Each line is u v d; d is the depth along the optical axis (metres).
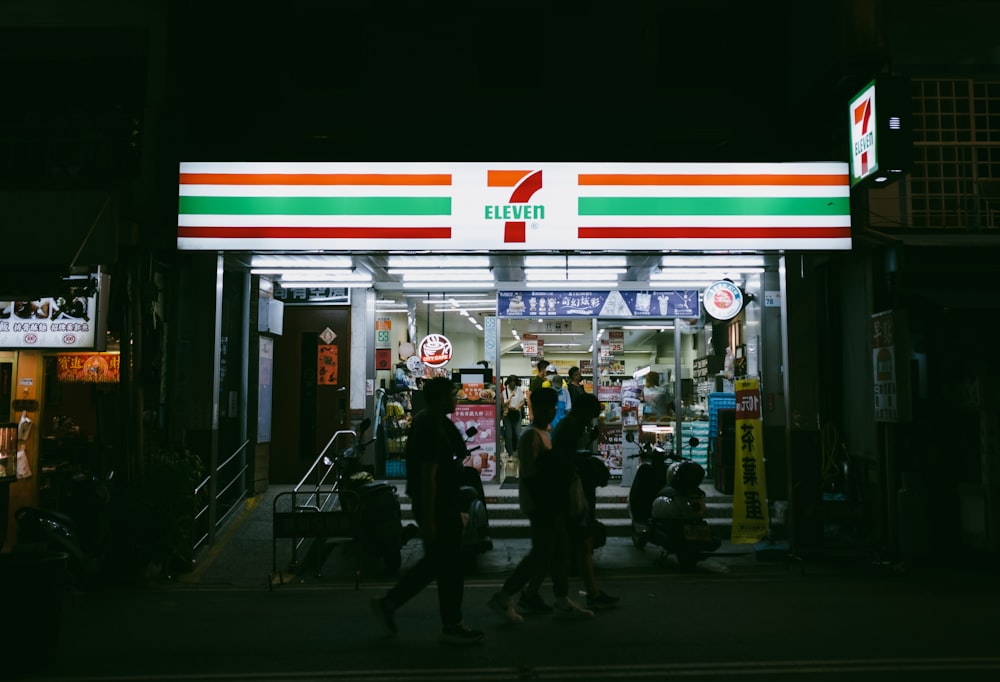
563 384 12.88
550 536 6.64
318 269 11.38
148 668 5.46
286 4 11.65
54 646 5.56
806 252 10.10
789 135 11.36
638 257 10.45
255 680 5.17
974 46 10.98
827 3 10.13
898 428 10.06
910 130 9.32
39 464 10.96
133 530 8.78
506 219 9.94
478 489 9.11
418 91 11.50
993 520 9.22
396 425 13.54
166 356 10.41
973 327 10.05
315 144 11.38
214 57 11.41
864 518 9.59
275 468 13.31
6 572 5.37
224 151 11.24
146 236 10.06
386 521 9.02
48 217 9.62
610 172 10.02
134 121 10.82
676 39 11.78
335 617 7.02
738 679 5.11
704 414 13.88
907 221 10.74
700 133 11.33
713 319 13.83
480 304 14.24
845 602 7.47
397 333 14.46
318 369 13.48
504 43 11.79
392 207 9.96
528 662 5.52
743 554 9.91
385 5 11.63
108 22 11.31
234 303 12.04
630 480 12.98
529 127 11.43
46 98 11.42
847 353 11.26
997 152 11.03
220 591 8.38
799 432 10.20
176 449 9.87
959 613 6.99
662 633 6.30
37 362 11.09
